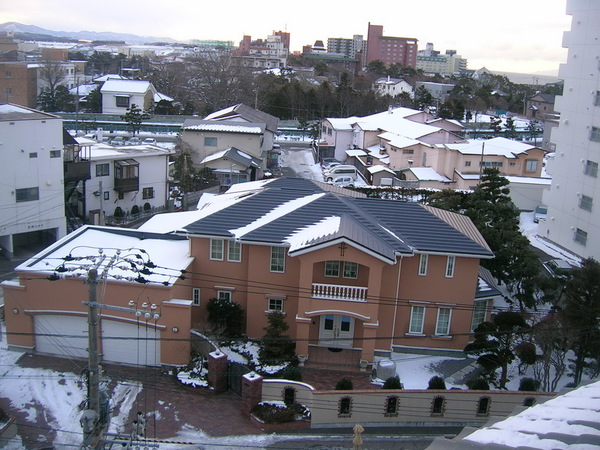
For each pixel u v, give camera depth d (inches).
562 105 1705.2
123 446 810.8
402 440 916.6
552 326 1016.2
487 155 2396.7
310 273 1065.5
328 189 1347.2
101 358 1051.3
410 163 2536.9
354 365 1081.4
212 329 1087.0
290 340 1015.6
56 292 1070.4
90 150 1808.6
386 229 1138.0
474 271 1112.2
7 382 995.9
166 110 3836.1
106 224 1834.4
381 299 1108.5
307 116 3927.2
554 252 1692.9
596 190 1579.7
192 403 966.4
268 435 902.4
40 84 4042.8
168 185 2082.9
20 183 1544.0
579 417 273.9
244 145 2498.8
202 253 1143.6
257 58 6845.5
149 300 1038.4
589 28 1581.0
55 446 847.7
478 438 272.8
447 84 5866.1
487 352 1036.5
